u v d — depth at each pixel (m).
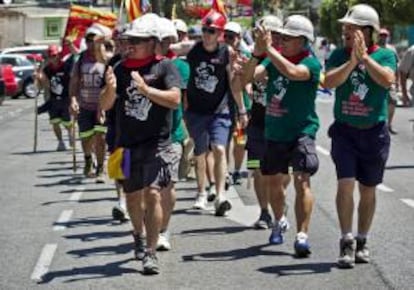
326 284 7.56
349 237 8.09
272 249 8.93
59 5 68.62
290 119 8.43
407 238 9.41
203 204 11.23
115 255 8.80
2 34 61.44
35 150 18.88
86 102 13.63
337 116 8.10
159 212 7.88
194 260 8.51
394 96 20.91
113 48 13.34
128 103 7.78
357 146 8.04
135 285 7.63
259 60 8.55
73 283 7.75
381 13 39.31
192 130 10.91
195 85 10.70
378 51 7.93
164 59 7.80
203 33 10.60
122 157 7.78
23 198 12.52
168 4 35.97
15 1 68.62
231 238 9.49
